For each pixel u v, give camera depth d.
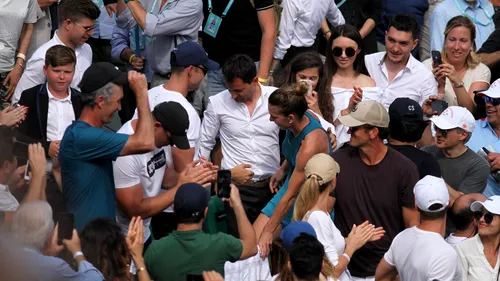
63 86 26.97
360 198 24.41
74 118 27.19
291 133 25.77
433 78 31.39
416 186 22.23
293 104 24.67
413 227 22.45
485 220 23.34
